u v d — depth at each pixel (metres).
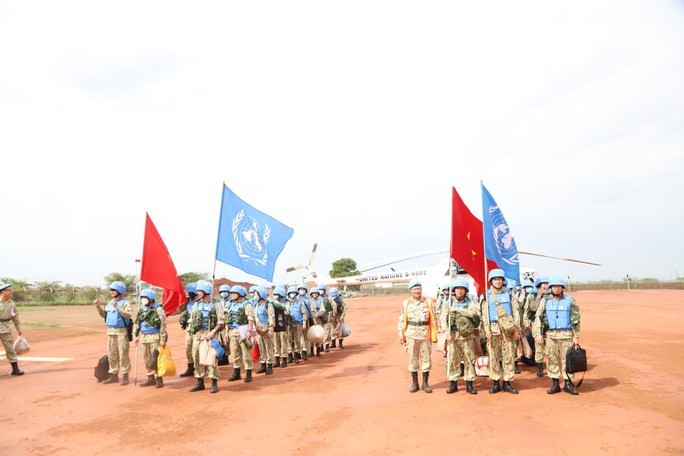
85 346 15.71
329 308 13.60
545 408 6.82
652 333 14.85
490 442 5.42
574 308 7.69
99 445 5.73
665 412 6.45
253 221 9.90
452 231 8.82
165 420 6.73
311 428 6.18
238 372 9.72
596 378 8.73
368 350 13.80
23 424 6.66
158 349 8.92
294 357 12.23
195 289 10.49
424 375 8.18
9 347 10.42
